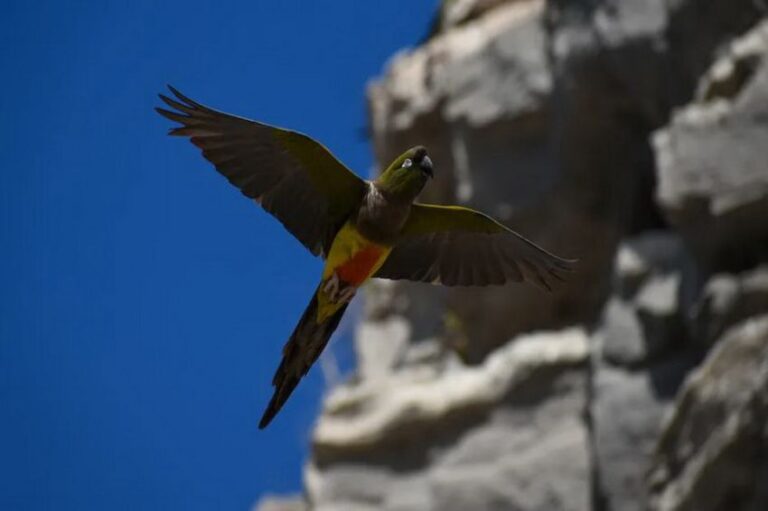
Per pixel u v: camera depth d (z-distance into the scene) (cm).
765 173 1553
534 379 1766
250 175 943
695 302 1602
